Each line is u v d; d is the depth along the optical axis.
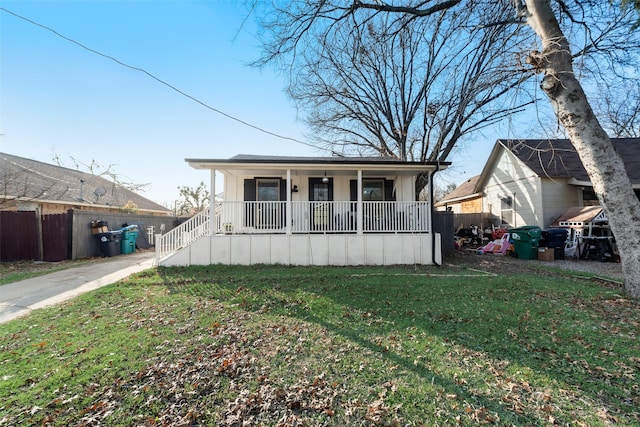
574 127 5.86
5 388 2.73
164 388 2.74
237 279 7.18
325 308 4.99
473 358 3.27
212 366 3.13
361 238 9.66
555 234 11.12
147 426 2.27
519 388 2.71
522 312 4.69
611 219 5.72
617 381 2.81
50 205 14.21
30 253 10.77
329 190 11.61
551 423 2.25
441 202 24.12
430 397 2.58
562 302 5.19
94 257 11.93
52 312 4.95
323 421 2.31
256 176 11.39
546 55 5.85
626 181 5.61
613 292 5.79
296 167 9.54
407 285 6.47
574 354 3.34
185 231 9.70
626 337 3.74
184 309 5.02
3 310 5.17
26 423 2.30
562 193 13.02
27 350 3.51
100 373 2.99
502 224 15.97
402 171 10.70
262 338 3.81
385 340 3.73
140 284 6.84
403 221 9.93
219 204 9.78
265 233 9.66
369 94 16.48
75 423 2.30
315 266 9.26
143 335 3.92
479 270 8.67
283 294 5.80
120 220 14.20
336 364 3.16
